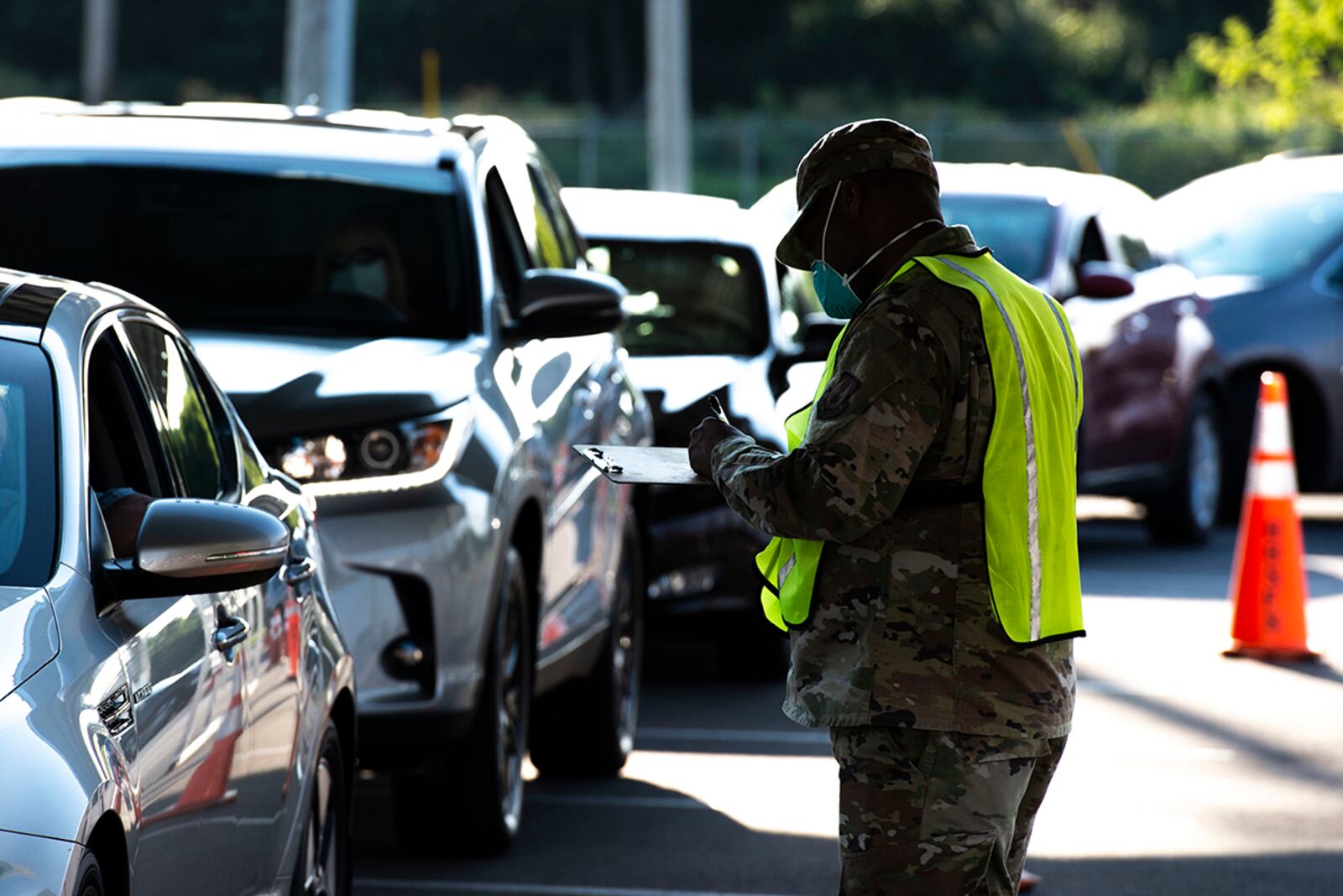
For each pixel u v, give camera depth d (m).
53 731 8.42
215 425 12.59
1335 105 87.06
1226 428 39.72
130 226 18.31
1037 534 10.04
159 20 154.88
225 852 10.60
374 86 158.50
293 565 12.48
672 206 27.59
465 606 15.76
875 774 10.06
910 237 10.18
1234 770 20.55
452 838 16.77
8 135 19.11
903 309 9.84
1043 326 10.30
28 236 18.31
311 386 15.87
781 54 160.25
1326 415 39.50
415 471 15.70
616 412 20.58
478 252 18.16
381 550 15.44
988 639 9.95
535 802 19.23
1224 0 165.62
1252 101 134.88
